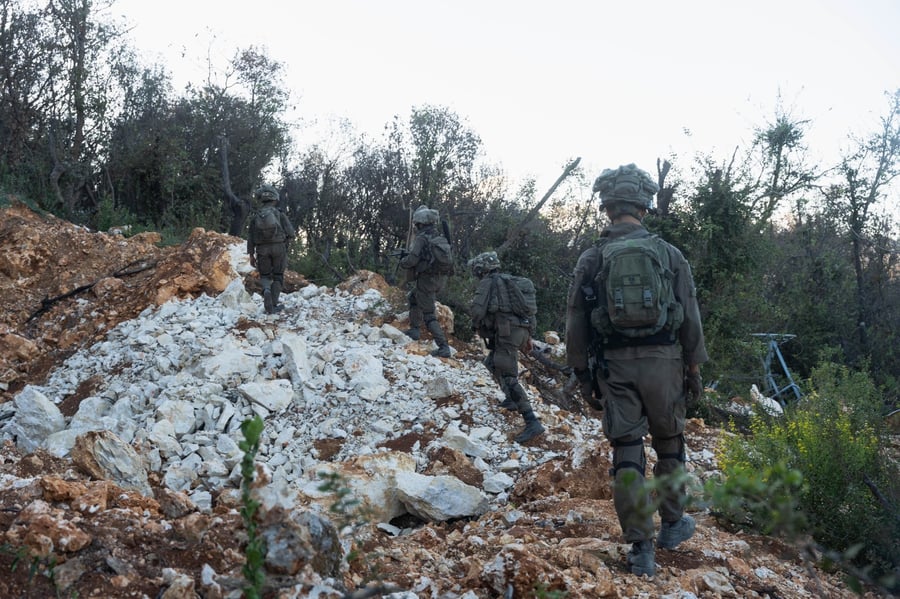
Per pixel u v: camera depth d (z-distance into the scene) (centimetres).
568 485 569
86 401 793
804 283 2042
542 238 1535
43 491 369
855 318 1983
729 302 1277
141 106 2425
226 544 324
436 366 877
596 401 424
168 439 690
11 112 1970
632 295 380
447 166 2350
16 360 1012
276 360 851
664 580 382
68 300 1173
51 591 290
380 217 2662
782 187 1953
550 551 407
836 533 462
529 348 747
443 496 552
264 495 295
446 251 912
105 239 1304
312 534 313
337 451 703
